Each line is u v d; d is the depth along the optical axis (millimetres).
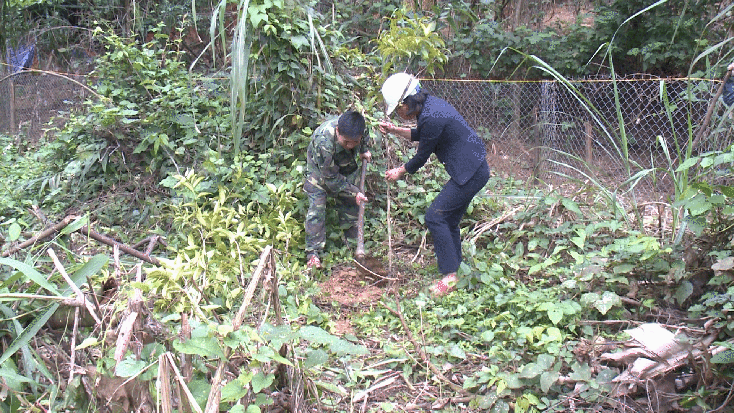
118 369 2094
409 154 5820
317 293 4254
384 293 4379
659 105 8031
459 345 3635
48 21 10734
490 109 9094
